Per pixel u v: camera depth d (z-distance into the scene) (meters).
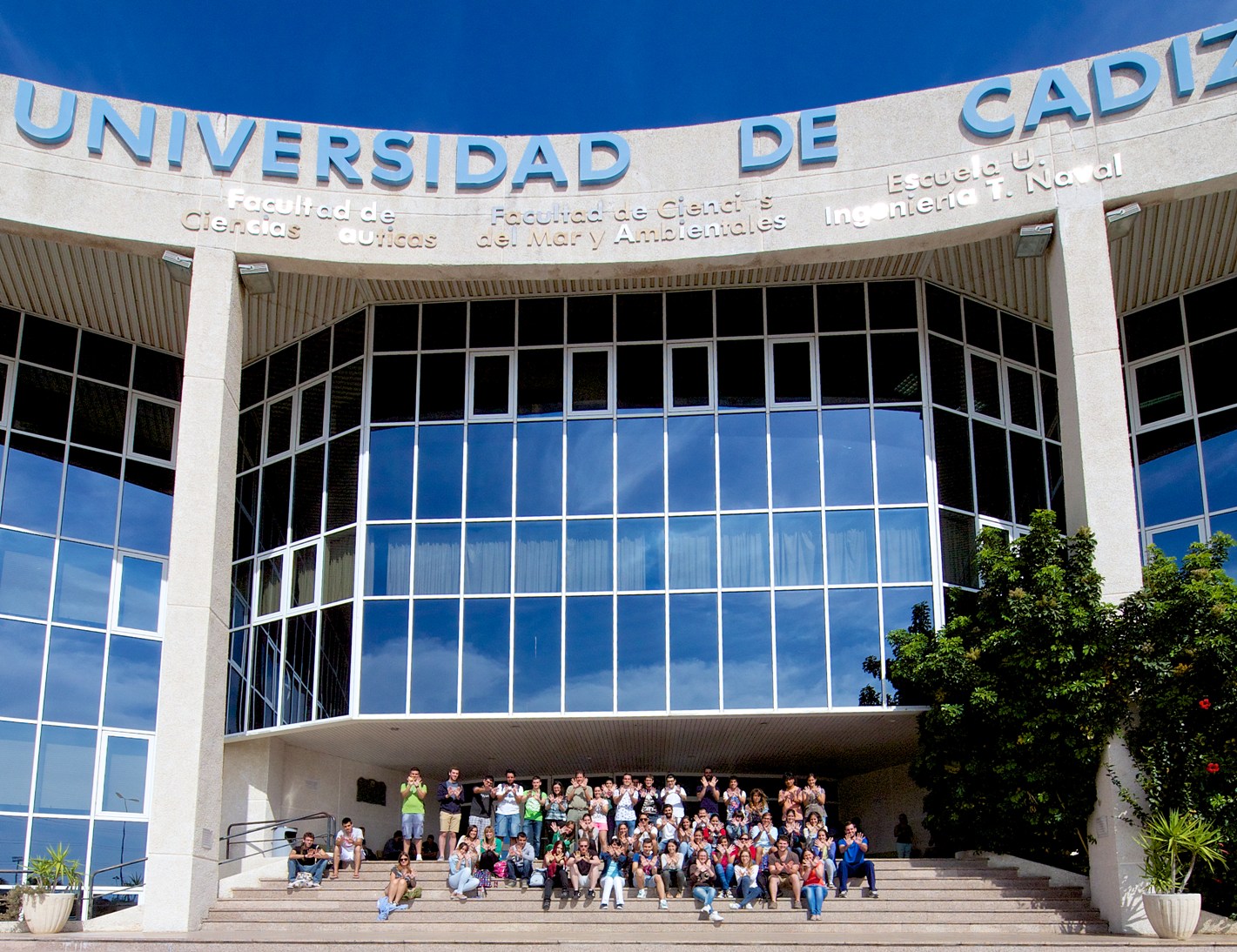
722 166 21.69
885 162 21.27
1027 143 20.75
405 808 20.80
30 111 20.86
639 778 29.00
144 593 24.58
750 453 22.62
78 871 22.19
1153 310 23.88
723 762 27.50
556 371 23.31
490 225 21.69
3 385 23.44
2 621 22.53
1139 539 23.22
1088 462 19.25
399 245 21.53
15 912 18.69
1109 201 20.19
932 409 22.55
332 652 22.53
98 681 23.47
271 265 21.42
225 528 20.53
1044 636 18.45
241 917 18.59
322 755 25.81
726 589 22.00
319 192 21.64
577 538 22.50
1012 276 22.97
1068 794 18.42
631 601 22.11
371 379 23.44
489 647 22.06
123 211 20.94
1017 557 19.44
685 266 21.53
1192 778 17.41
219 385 20.64
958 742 20.08
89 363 24.61
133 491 24.80
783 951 14.98
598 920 17.77
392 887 18.30
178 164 21.34
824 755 26.25
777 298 23.25
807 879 17.80
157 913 18.27
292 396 24.73
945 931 17.23
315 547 23.42
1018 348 24.19
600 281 22.94
